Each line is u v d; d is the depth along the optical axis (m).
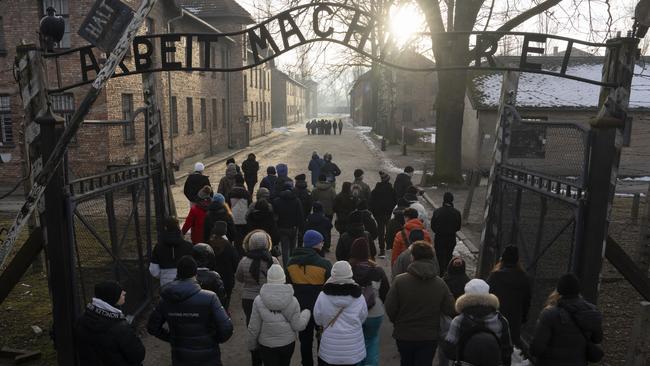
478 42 5.93
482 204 16.36
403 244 6.76
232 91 38.81
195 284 4.34
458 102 20.05
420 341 4.62
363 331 5.07
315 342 6.61
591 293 5.35
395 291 4.69
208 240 7.02
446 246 8.10
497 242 7.90
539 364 4.23
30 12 18.08
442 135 20.39
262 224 7.45
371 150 36.97
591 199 5.23
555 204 5.95
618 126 5.16
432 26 18.22
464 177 23.03
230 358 6.21
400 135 47.00
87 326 3.89
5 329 6.80
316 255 5.37
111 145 17.39
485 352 3.80
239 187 9.27
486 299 4.02
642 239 8.96
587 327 4.02
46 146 5.05
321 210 8.57
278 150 36.72
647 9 5.32
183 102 26.91
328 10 5.82
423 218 7.97
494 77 26.64
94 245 6.06
